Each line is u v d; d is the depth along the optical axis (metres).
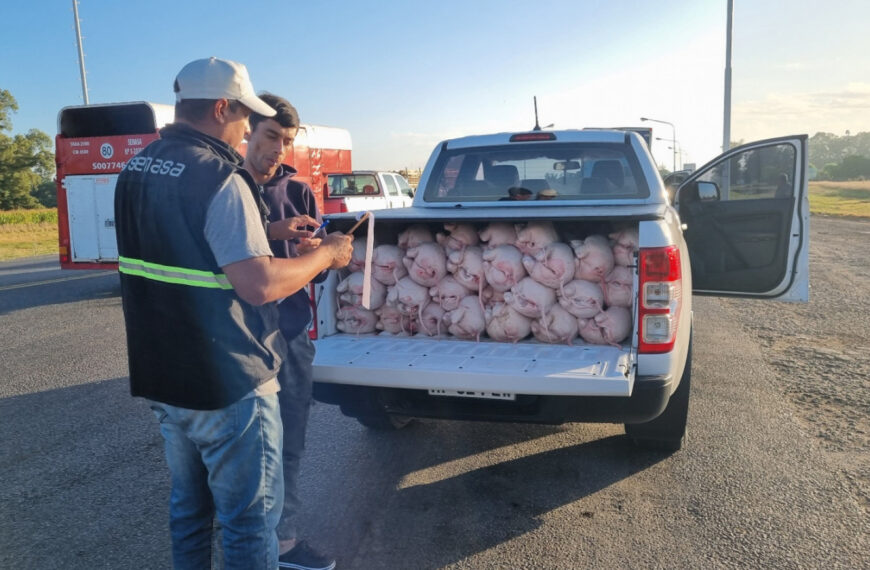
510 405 3.63
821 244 20.30
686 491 3.88
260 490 2.40
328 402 3.87
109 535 3.54
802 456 4.33
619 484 3.99
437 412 3.76
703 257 5.54
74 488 4.10
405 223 4.02
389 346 3.87
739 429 4.81
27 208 78.81
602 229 3.97
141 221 2.26
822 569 3.08
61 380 6.48
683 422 4.16
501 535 3.45
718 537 3.37
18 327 9.29
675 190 6.11
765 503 3.71
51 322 9.62
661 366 3.46
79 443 4.84
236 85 2.34
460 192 5.05
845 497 3.76
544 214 3.58
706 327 8.33
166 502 3.91
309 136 17.33
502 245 3.86
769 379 6.02
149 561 3.29
